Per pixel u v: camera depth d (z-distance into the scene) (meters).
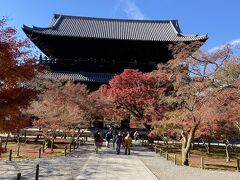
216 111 27.06
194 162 34.53
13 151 35.16
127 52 66.56
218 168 30.84
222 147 54.25
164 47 64.19
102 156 32.38
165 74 32.88
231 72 27.64
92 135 58.78
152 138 48.44
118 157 32.22
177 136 41.75
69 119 36.59
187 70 29.36
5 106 14.60
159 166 28.47
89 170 23.67
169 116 36.38
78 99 43.38
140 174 23.02
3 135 53.28
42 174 21.52
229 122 33.03
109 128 59.28
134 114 47.38
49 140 39.75
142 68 65.19
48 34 61.88
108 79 62.59
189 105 29.42
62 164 26.08
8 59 14.23
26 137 50.81
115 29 73.81
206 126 34.53
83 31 69.94
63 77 60.56
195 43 30.02
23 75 14.93
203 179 23.12
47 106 37.09
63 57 67.06
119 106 48.09
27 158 29.59
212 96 27.34
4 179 19.52
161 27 75.81
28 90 15.51
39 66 15.98
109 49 66.19
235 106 27.34
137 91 43.59
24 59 15.27
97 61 65.25
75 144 41.31
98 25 76.00
